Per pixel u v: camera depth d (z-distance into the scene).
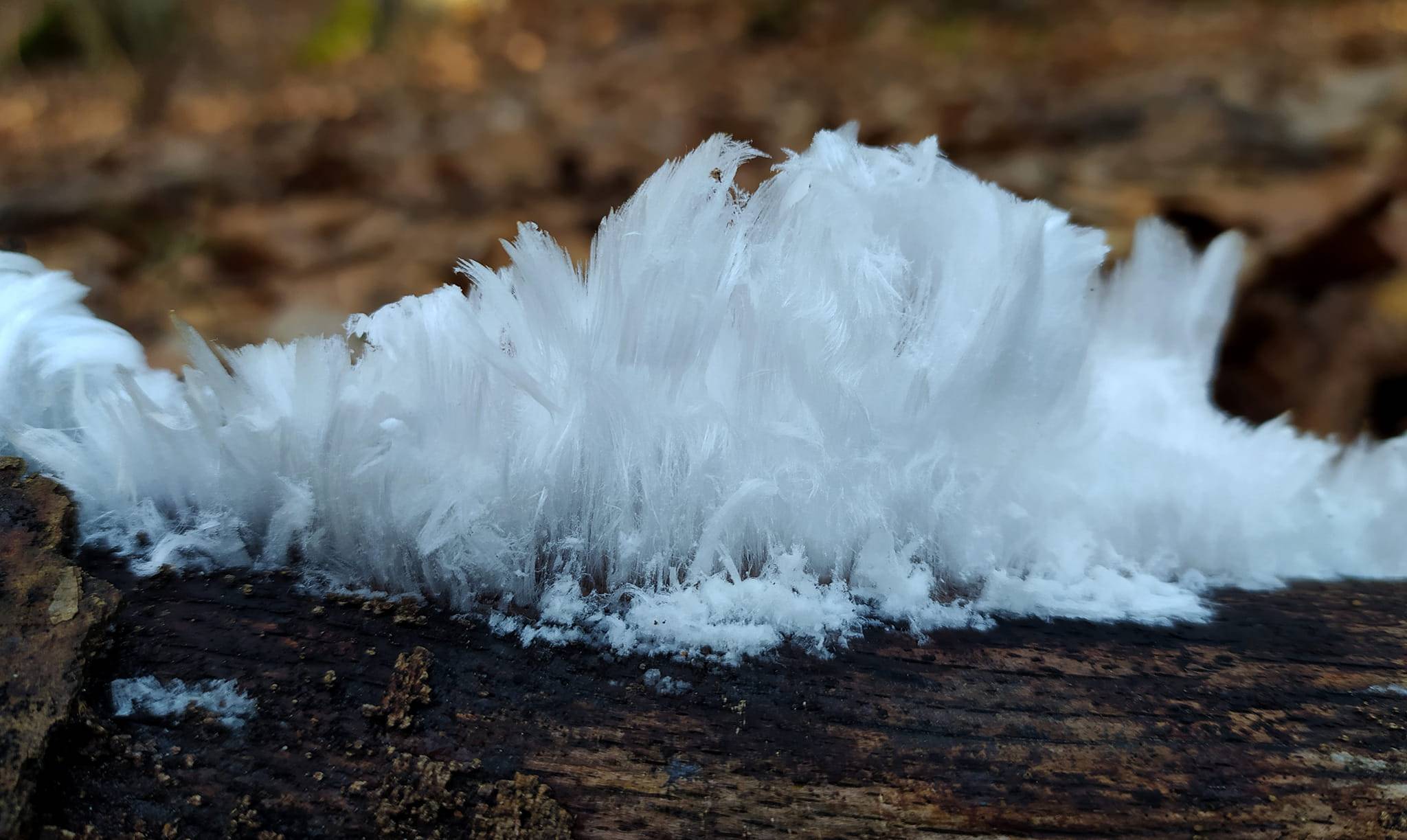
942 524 0.38
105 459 0.38
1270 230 0.83
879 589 0.37
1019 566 0.38
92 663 0.36
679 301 0.37
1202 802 0.36
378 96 1.90
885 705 0.37
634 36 2.41
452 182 1.25
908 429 0.37
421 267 0.98
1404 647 0.38
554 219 1.10
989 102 1.49
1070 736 0.37
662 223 0.37
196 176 1.26
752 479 0.37
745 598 0.37
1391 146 0.97
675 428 0.37
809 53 2.12
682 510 0.37
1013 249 0.38
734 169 0.38
